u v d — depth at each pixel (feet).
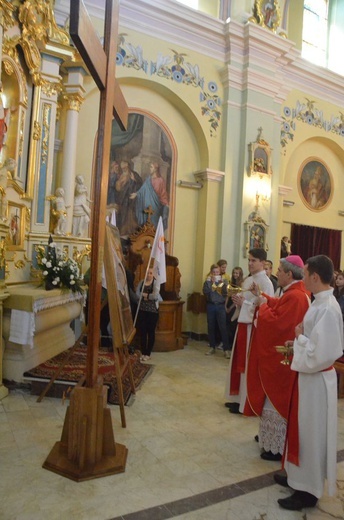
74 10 7.31
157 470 9.68
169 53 24.86
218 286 22.53
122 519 7.73
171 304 22.89
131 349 19.66
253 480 9.49
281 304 10.37
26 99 18.11
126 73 23.36
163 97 25.91
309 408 8.43
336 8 34.68
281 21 28.89
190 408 14.05
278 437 10.30
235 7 26.58
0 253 13.76
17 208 17.72
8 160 16.72
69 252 19.99
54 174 21.01
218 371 19.02
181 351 23.04
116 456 9.84
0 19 13.79
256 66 27.12
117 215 24.35
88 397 9.27
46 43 18.70
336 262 34.60
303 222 32.81
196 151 27.20
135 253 23.94
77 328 21.18
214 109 26.61
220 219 26.58
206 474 9.66
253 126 27.09
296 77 30.45
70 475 9.00
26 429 11.53
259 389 10.69
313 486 8.29
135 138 24.97
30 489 8.54
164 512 8.04
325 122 32.35
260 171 27.37
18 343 14.43
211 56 26.48
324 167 33.96
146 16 23.75
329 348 7.98
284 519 8.08
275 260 30.01
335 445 8.36
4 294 13.89
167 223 26.14
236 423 12.91
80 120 22.88
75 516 7.74
